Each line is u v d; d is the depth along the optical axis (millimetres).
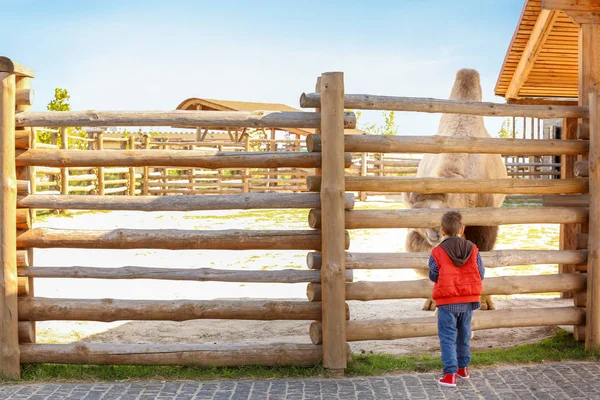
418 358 6090
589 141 6305
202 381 5441
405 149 5984
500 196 8086
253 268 11320
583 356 6098
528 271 10953
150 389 5219
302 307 5754
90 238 5754
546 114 6305
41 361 5684
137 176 25438
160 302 5750
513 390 5137
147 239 5750
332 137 5594
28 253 5871
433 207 6309
